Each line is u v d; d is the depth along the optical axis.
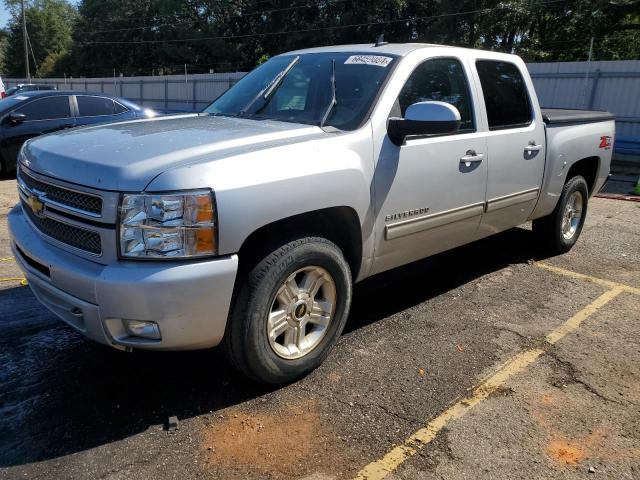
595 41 30.11
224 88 31.22
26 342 3.77
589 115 5.83
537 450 2.82
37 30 73.00
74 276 2.77
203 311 2.76
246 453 2.73
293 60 4.36
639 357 3.79
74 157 2.96
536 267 5.59
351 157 3.34
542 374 3.53
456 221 4.23
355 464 2.67
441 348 3.82
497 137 4.47
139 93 37.12
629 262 5.84
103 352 3.66
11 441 2.77
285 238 3.12
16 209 3.70
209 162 2.78
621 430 3.00
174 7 51.78
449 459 2.73
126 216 2.65
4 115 9.91
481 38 28.88
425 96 3.96
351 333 4.02
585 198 6.07
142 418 2.98
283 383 3.29
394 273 5.31
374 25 36.75
